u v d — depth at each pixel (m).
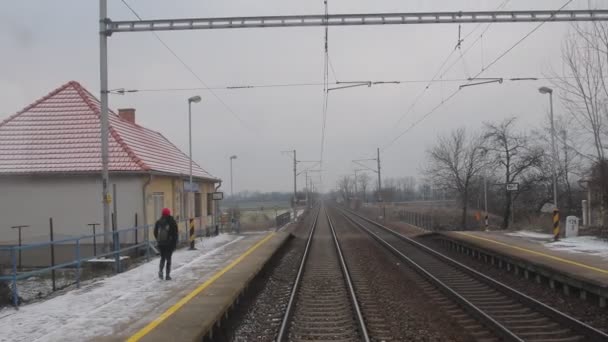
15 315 9.25
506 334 8.54
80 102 25.09
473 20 13.91
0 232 21.25
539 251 17.20
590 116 21.39
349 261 20.34
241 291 11.41
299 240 31.44
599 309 10.84
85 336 7.67
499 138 40.72
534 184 40.75
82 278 14.48
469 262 20.02
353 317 10.50
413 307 11.37
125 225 21.20
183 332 7.69
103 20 15.07
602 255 15.86
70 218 21.19
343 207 104.12
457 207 55.34
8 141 22.92
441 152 44.03
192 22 14.42
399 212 53.72
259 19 14.12
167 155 28.42
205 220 32.34
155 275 13.52
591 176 24.28
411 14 13.89
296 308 11.48
